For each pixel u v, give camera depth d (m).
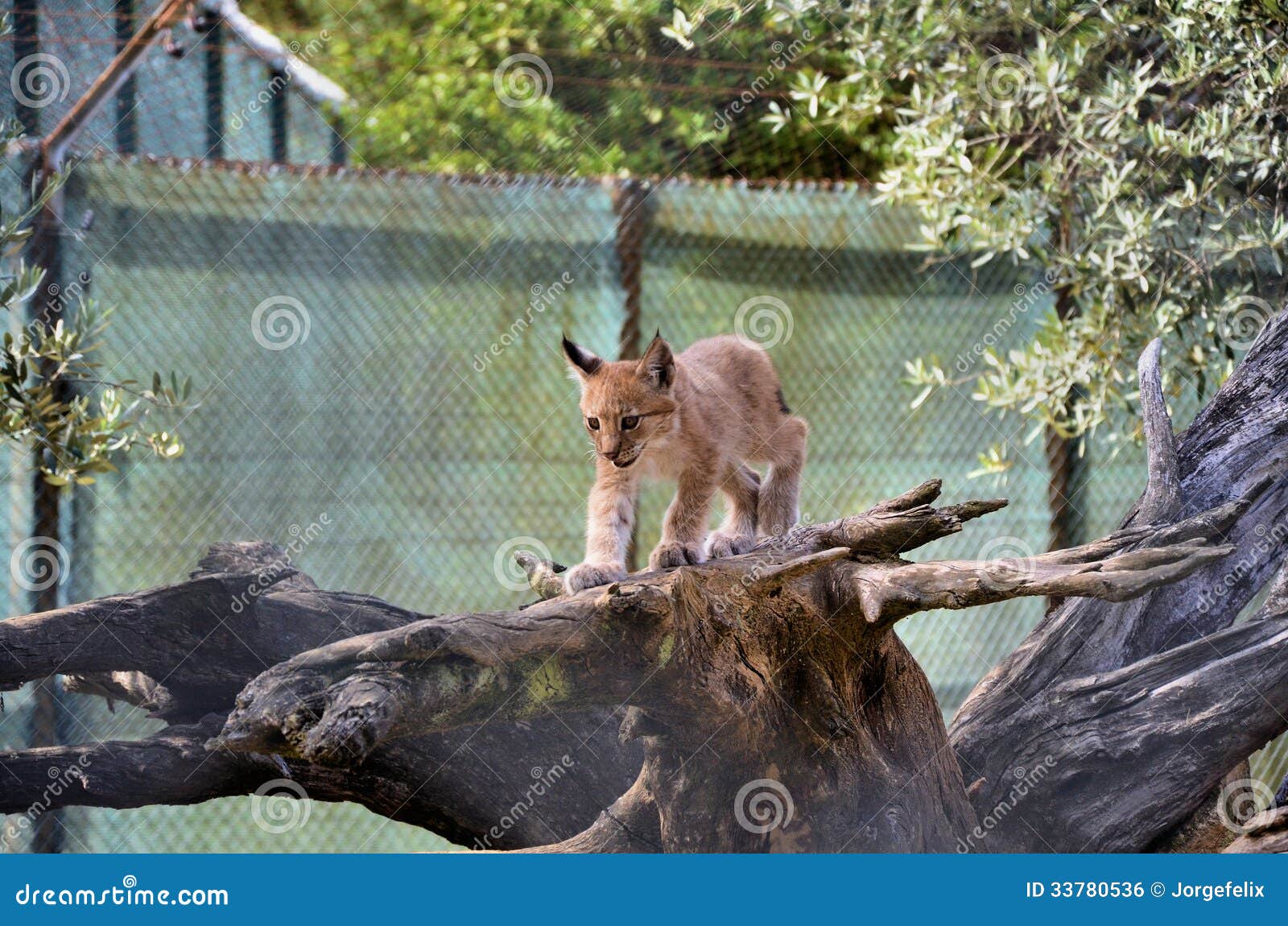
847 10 6.93
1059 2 6.56
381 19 9.26
